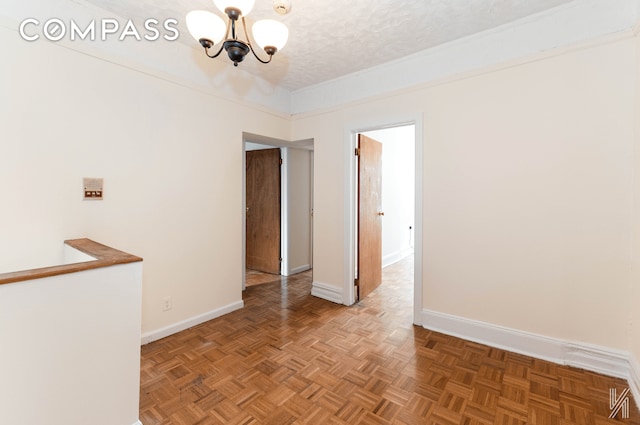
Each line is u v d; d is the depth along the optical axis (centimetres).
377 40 243
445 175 251
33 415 115
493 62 227
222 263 291
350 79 310
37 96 178
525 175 216
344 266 322
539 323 213
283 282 405
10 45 168
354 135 323
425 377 190
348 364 205
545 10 204
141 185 228
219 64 280
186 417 155
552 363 205
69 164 191
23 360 111
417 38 240
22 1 172
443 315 255
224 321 277
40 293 114
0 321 105
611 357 189
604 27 187
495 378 189
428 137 259
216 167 282
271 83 336
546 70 206
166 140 243
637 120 175
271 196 449
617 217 186
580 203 197
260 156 458
